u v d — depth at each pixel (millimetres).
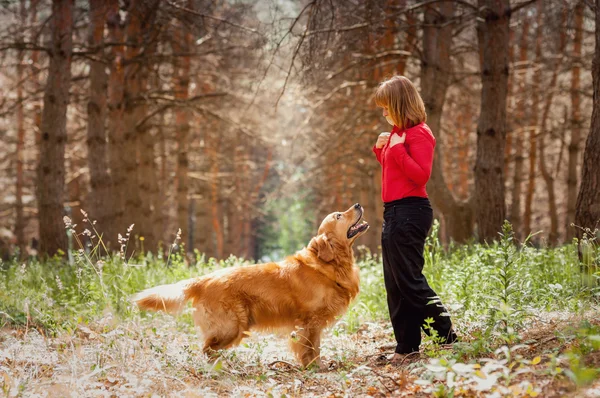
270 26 9938
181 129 19359
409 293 4648
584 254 5523
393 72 13953
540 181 26062
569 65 15188
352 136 15961
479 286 5656
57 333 5082
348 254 5168
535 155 20453
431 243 7688
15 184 22875
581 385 3041
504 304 4281
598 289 4992
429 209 4727
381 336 6121
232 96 15977
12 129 21625
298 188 26594
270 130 18766
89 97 13688
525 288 4969
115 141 15195
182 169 19703
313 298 5031
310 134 19125
